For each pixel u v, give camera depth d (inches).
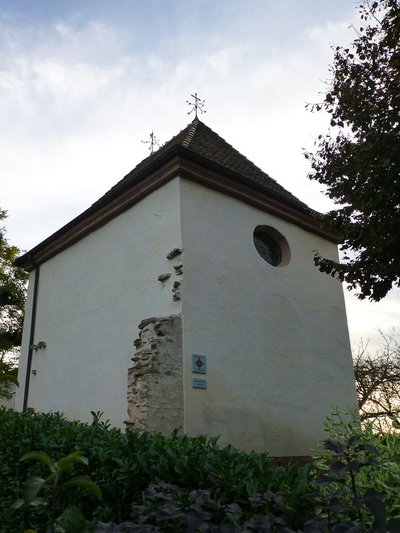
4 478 200.8
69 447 170.7
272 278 370.9
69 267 434.9
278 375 345.7
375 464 93.3
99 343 369.4
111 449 148.4
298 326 378.0
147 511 99.0
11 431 210.7
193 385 291.6
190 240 323.3
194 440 147.3
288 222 407.2
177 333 296.5
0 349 748.6
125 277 360.2
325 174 324.8
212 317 317.1
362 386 537.3
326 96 317.1
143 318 331.6
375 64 302.2
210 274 326.6
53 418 232.4
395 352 542.3
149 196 357.4
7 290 800.9
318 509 102.1
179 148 324.8
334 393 386.3
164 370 283.6
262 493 103.7
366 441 121.0
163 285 321.7
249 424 313.9
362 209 290.2
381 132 279.0
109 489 140.9
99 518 138.4
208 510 105.8
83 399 370.0
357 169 299.0
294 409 347.3
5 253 816.9
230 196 363.6
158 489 114.1
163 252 329.1
